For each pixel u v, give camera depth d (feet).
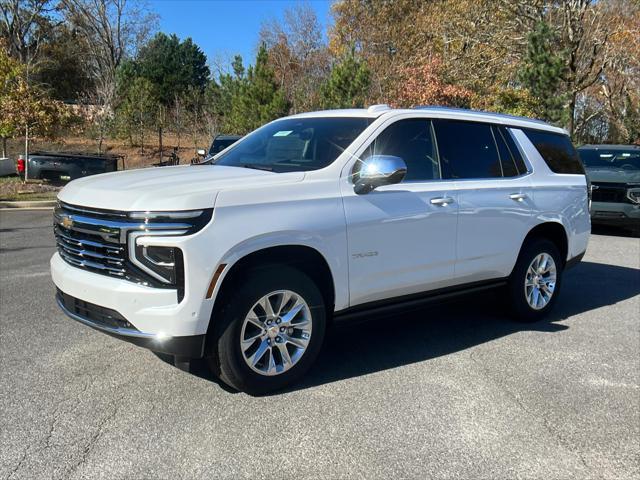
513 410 12.13
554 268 18.80
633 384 13.61
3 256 28.07
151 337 10.96
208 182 11.99
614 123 98.63
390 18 124.26
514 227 16.97
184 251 10.81
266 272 12.05
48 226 38.83
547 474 9.82
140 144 107.24
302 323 12.76
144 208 10.85
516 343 16.39
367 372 14.01
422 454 10.32
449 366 14.51
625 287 23.67
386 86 99.55
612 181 36.32
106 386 12.80
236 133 85.66
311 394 12.66
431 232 14.69
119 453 10.08
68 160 54.08
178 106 112.06
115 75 120.57
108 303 11.18
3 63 61.11
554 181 18.52
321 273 13.15
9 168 72.59
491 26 91.20
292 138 15.16
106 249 11.35
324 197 12.75
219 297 11.73
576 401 12.64
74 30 150.71
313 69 129.39
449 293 15.83
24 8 140.26
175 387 12.81
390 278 14.02
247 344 12.01
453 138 15.99
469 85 85.87
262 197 11.87
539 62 70.69
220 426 11.12
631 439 11.07
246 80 85.92
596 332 17.56
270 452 10.24
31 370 13.62
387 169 12.77
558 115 69.10
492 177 16.69
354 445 10.55
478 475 9.72
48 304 19.33
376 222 13.48
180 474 9.52
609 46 82.89
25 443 10.35
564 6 77.00
